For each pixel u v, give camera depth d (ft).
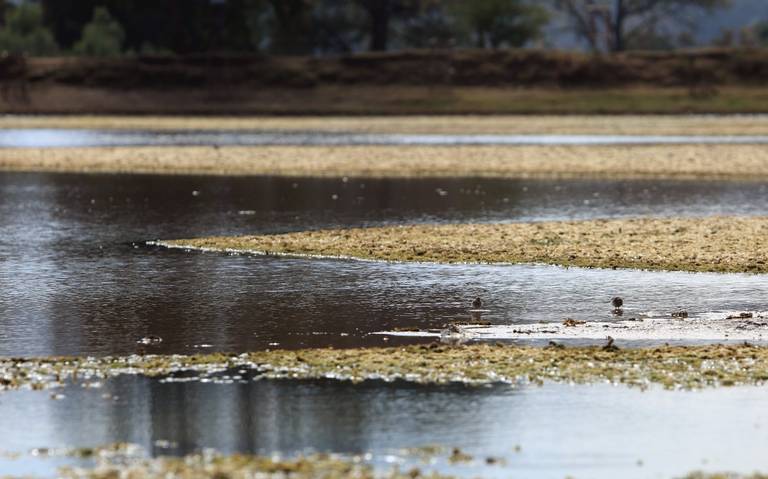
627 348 185.06
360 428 146.72
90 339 194.29
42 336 196.34
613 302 217.56
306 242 298.35
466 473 132.67
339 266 263.90
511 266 261.85
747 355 179.01
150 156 585.22
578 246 286.66
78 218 355.56
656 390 161.58
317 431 145.69
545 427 147.13
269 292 233.96
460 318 208.54
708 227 322.34
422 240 299.58
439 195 419.33
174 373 171.32
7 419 150.51
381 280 245.86
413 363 174.91
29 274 256.73
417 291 233.55
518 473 132.87
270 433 144.87
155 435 144.66
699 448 140.56
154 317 211.61
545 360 176.24
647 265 260.42
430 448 140.05
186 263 270.46
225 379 167.94
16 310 218.18
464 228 322.34
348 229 324.60
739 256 270.05
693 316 209.26
